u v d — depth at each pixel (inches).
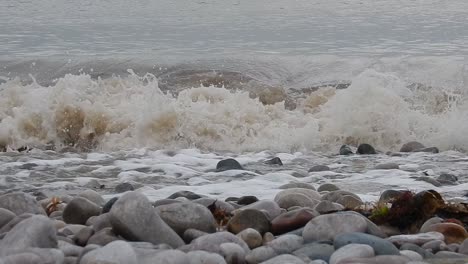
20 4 1951.3
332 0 1882.4
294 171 553.9
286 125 773.3
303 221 331.6
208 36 1353.3
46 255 261.3
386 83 809.5
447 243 319.6
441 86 862.5
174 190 474.6
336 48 1179.9
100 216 319.3
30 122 783.1
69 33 1430.9
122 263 251.6
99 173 555.5
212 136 753.6
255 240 311.3
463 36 1290.6
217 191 471.8
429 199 359.9
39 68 1067.3
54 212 376.5
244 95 814.5
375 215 359.6
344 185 494.9
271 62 1027.9
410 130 741.3
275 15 1637.6
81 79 826.8
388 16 1577.3
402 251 285.6
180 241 304.0
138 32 1428.4
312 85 941.2
